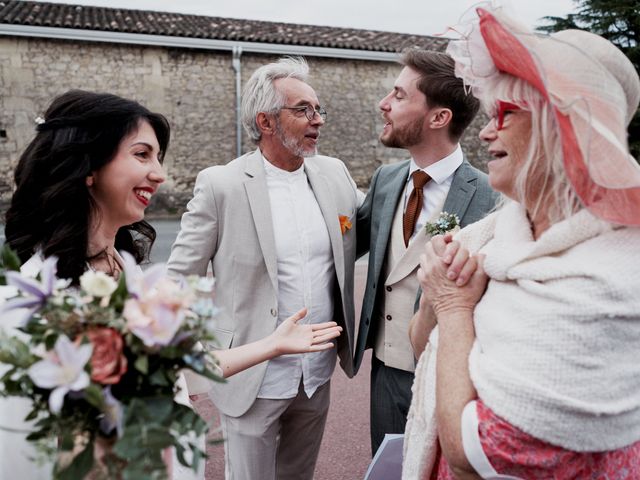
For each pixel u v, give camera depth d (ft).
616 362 3.22
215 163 47.26
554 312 3.27
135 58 44.34
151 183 4.94
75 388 2.84
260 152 8.35
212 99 46.50
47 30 41.45
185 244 7.97
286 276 7.99
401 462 5.70
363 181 50.88
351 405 13.79
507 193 3.87
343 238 8.63
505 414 3.28
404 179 8.32
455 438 3.51
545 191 3.64
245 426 7.88
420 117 7.64
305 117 7.88
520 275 3.52
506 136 3.70
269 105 7.86
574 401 3.16
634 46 53.72
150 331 3.01
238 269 7.83
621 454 3.52
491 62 3.65
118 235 5.75
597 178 3.20
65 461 3.18
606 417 3.23
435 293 4.12
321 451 11.70
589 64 3.32
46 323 3.17
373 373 8.45
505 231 3.89
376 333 8.34
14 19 41.04
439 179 7.84
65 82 43.01
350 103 49.62
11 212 4.76
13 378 3.32
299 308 8.08
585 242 3.43
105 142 4.68
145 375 3.16
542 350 3.26
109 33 42.68
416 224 7.96
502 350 3.46
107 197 4.83
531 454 3.30
